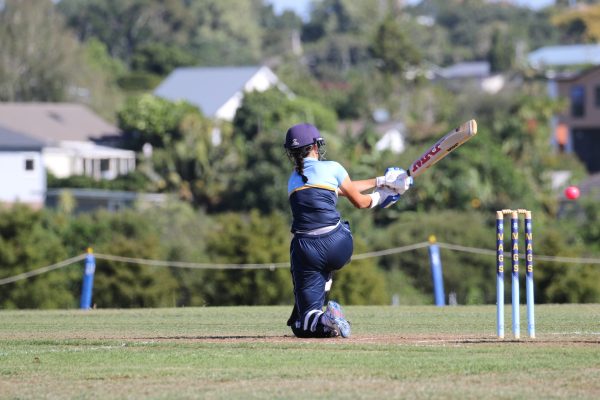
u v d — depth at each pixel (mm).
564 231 154250
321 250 35781
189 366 29328
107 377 27672
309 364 29156
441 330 39750
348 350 32000
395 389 25203
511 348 32031
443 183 175250
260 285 99125
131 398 24531
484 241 131125
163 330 41625
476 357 30000
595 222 158125
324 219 35812
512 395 24234
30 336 38938
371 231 145875
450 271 127375
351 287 99375
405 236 131875
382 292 101938
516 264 34562
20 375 28234
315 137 36281
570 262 101062
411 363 28984
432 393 24594
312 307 36219
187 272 107000
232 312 54312
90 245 124812
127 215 132125
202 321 46688
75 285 105625
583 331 38156
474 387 25328
